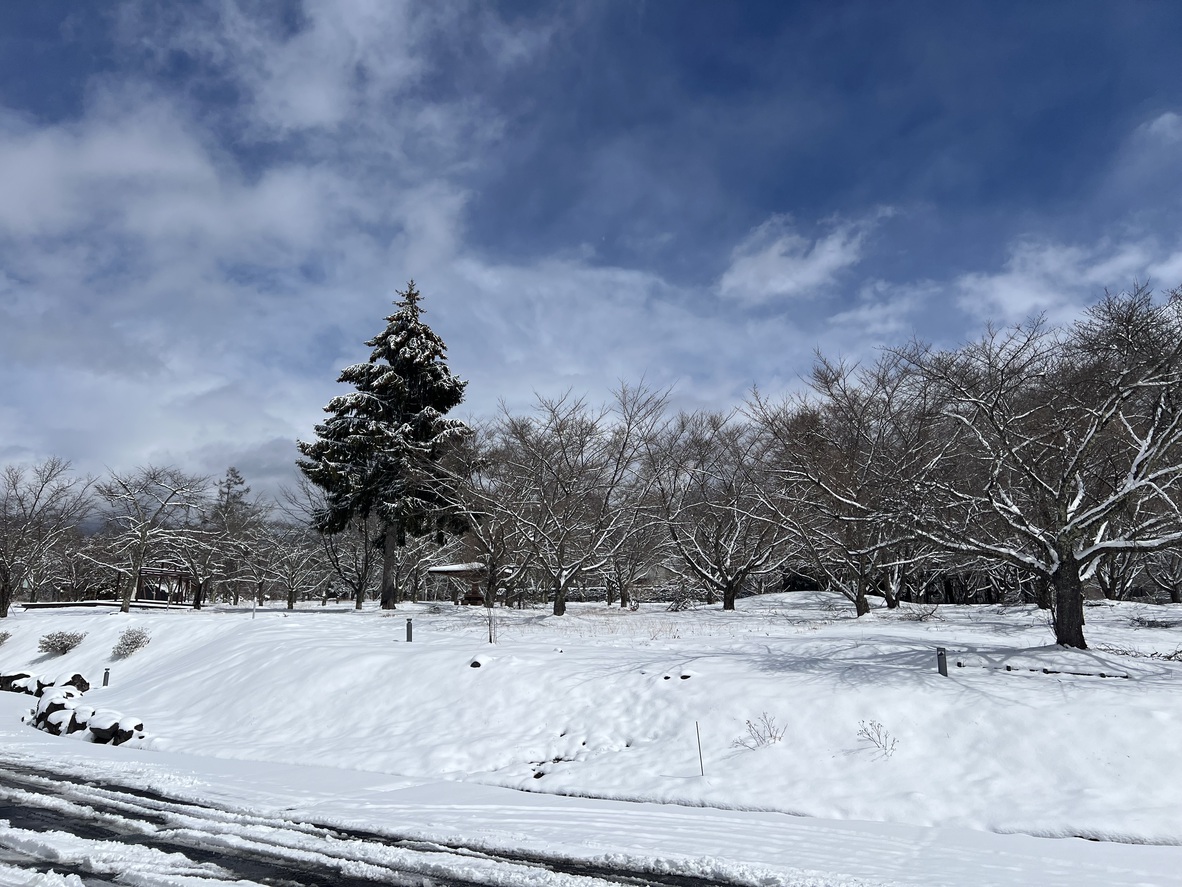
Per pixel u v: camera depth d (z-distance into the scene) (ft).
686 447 109.60
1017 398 58.49
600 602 140.56
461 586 138.10
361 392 115.03
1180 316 50.34
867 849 24.98
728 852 24.58
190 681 61.57
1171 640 56.95
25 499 123.34
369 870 22.97
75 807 30.50
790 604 103.24
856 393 88.94
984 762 32.42
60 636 86.38
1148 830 26.30
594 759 38.63
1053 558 49.06
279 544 165.68
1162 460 53.21
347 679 52.95
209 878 22.13
